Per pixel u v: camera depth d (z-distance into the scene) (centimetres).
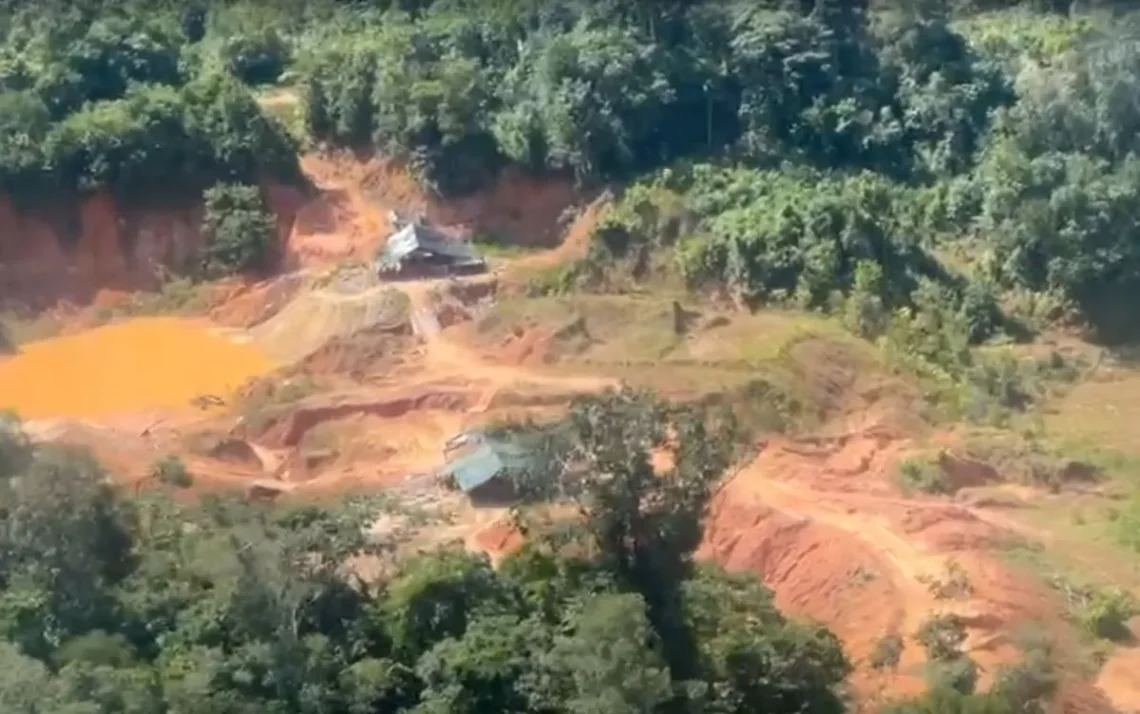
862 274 9444
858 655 5759
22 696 3994
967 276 10231
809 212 9750
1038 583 6372
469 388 8300
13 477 4888
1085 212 10069
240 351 9650
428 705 4369
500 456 6794
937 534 6669
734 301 9688
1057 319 10012
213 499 5856
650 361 8575
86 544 4697
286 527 4928
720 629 4903
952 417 8412
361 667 4481
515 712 4425
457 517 6556
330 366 8906
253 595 4562
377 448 7762
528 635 4603
